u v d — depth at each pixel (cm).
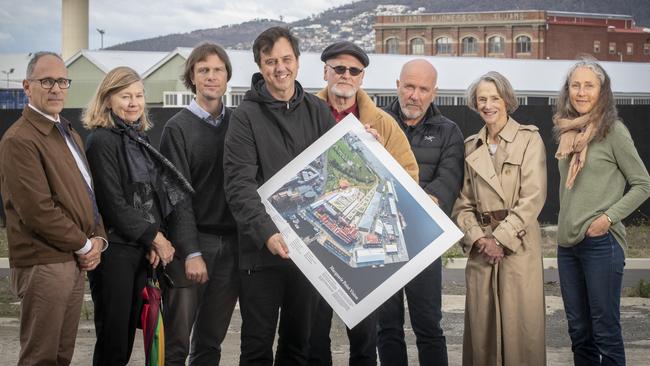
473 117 1593
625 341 753
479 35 13175
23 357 492
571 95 538
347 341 756
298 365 527
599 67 535
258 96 509
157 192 528
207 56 550
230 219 553
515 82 4906
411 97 571
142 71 4644
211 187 551
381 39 13950
